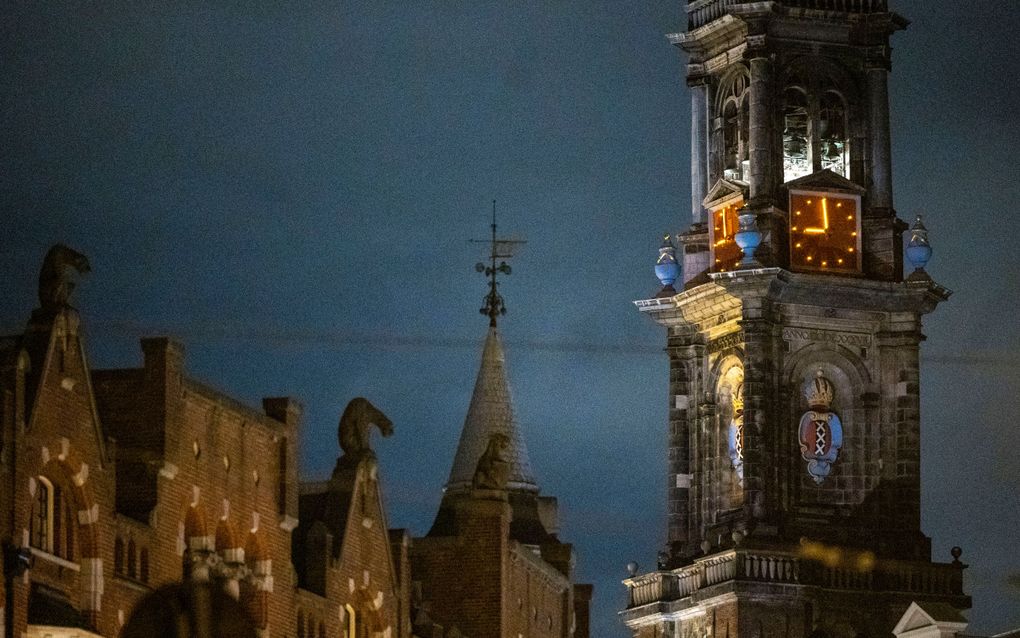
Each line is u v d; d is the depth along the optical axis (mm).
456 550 112562
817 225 174125
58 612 66500
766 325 172500
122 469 72875
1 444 64062
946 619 110750
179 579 73875
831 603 170375
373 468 92062
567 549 131500
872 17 176125
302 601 84500
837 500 174000
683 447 179250
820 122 175625
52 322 66938
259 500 80188
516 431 142375
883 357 175625
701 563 172250
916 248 174625
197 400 75562
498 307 146500
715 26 175375
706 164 178000
